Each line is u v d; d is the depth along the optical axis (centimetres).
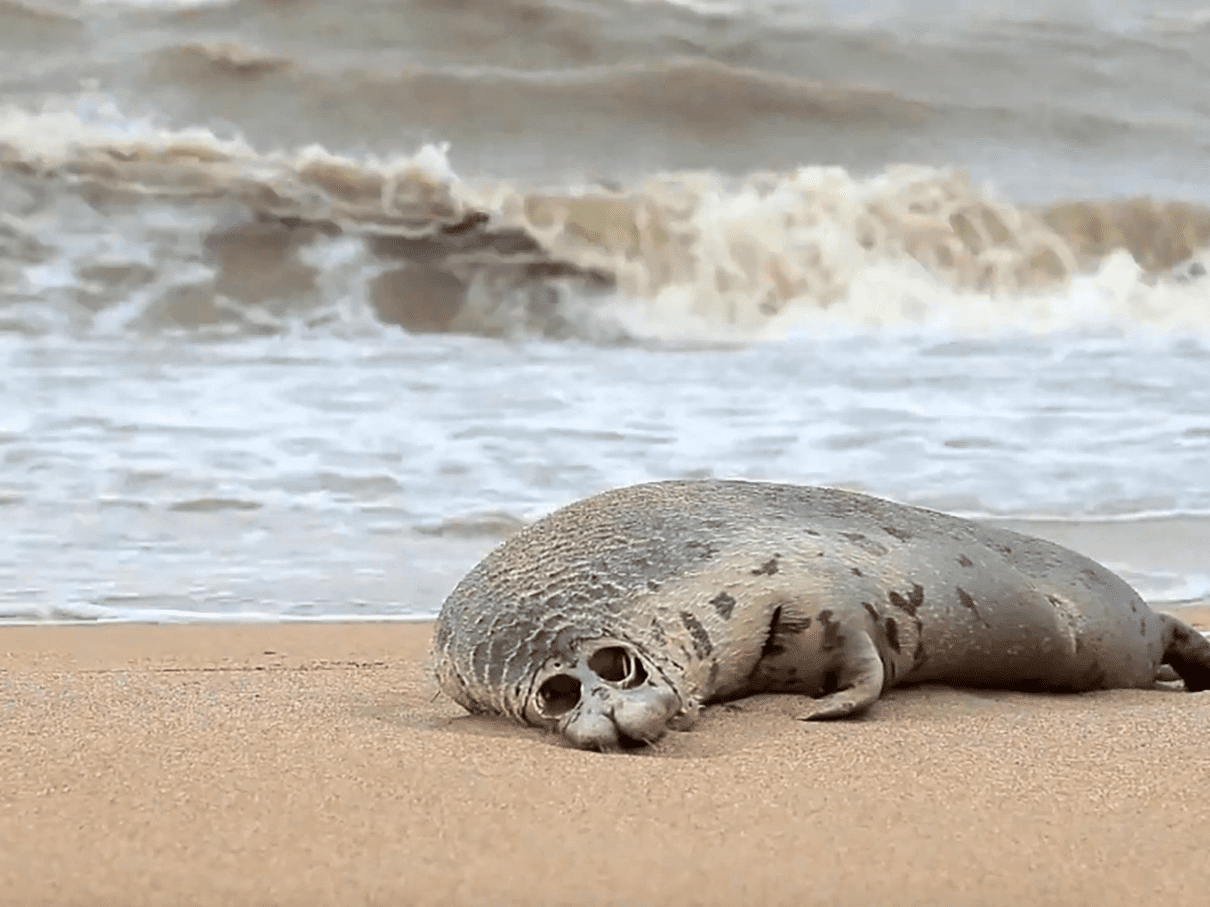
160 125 3428
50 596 1496
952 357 2802
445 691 995
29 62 3538
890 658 1003
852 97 3972
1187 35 4491
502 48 3919
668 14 4125
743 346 2873
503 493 1884
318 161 3356
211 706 995
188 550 1666
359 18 3869
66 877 626
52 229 3066
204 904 604
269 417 2198
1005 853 668
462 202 3312
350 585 1566
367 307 3027
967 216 3531
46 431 2075
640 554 970
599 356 2741
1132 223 3578
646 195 3434
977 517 1847
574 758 820
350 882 623
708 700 960
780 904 612
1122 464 2106
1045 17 4475
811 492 1100
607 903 609
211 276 3017
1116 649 1120
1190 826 709
